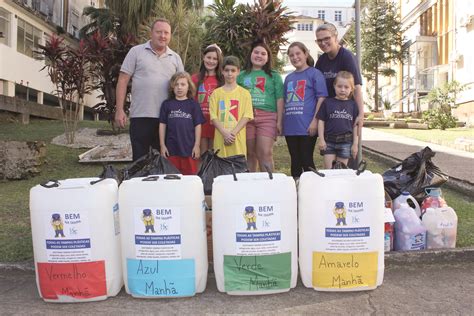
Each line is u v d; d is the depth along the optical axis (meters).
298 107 5.30
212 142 5.73
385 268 4.07
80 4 29.25
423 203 4.54
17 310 3.40
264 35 9.69
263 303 3.45
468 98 21.50
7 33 19.52
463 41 23.36
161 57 5.36
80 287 3.50
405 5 33.81
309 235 3.63
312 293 3.61
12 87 19.52
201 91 5.70
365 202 3.56
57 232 3.49
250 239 3.50
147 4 19.11
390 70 31.12
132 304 3.49
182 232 3.51
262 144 5.55
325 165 5.14
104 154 9.37
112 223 3.60
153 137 5.40
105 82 11.63
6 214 5.75
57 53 11.20
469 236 4.63
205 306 3.42
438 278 3.86
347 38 31.45
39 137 11.93
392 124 18.44
